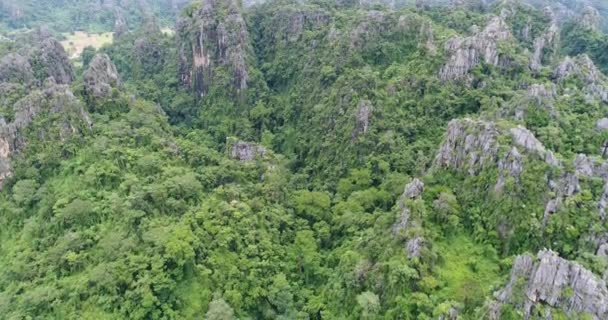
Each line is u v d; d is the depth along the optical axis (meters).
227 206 81.19
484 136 74.12
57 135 90.12
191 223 76.44
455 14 138.75
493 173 70.75
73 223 76.94
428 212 70.62
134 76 169.12
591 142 79.50
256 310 71.62
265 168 98.38
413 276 60.84
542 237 63.62
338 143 104.88
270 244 78.50
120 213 76.50
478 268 63.94
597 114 86.56
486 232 68.31
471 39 104.62
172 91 152.62
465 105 98.00
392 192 85.19
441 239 68.31
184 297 68.00
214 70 143.25
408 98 103.81
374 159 94.75
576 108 88.19
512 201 67.12
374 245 69.88
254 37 155.88
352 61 120.25
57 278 70.31
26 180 85.19
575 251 61.03
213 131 132.62
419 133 98.00
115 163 87.12
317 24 144.38
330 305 69.44
